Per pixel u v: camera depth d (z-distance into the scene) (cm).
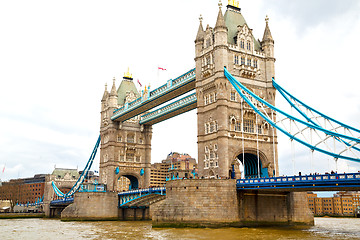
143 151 12794
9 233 6656
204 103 8256
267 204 7194
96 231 6862
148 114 12338
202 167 7981
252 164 8406
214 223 6500
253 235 5553
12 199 18975
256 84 8206
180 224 6581
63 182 16812
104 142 12838
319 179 5462
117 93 12888
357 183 5022
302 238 5272
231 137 7638
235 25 8544
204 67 8250
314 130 6203
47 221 11150
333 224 9912
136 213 11062
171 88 9519
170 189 6931
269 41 8550
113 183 11962
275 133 8181
